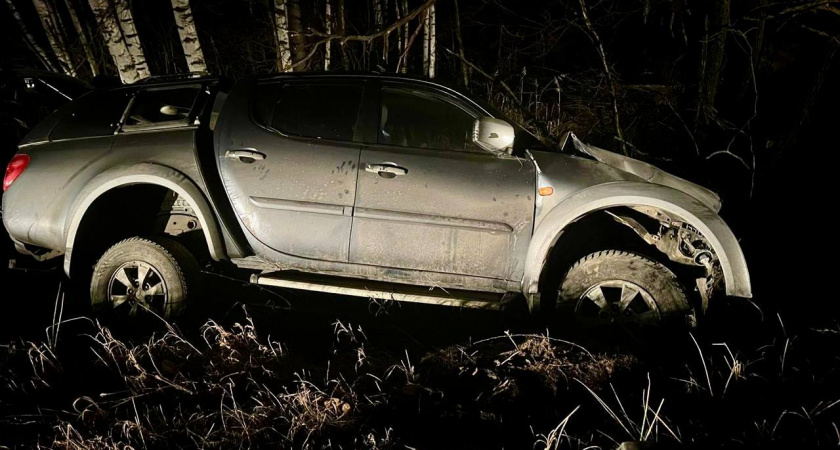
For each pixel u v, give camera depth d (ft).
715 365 13.35
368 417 11.61
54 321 14.49
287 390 12.19
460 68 30.81
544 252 13.97
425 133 14.53
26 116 21.36
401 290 14.42
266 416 11.40
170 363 13.06
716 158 21.90
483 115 14.43
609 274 13.99
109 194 14.92
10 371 12.68
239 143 14.52
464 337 15.23
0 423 11.14
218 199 14.42
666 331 13.88
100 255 15.67
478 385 12.78
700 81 21.52
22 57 30.83
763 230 20.67
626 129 25.22
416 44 32.22
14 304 15.94
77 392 12.32
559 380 12.81
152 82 15.81
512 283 14.32
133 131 14.93
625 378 12.95
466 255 14.20
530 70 31.81
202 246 15.79
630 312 14.19
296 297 16.84
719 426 11.41
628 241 15.61
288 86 14.94
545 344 13.66
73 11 27.37
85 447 10.34
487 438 11.13
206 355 13.55
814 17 25.39
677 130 24.49
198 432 11.09
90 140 15.01
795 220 20.83
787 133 21.72
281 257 14.66
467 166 14.12
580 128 26.16
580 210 13.84
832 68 21.30
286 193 14.38
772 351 13.92
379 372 13.30
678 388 12.60
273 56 30.86
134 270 15.03
